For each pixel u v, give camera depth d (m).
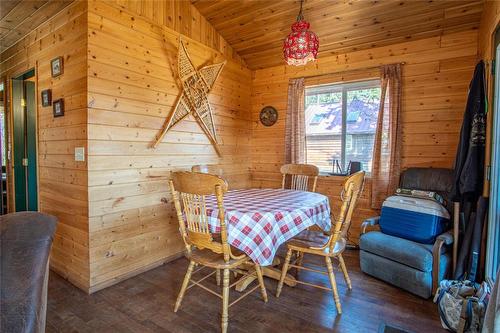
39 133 2.78
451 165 2.89
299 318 1.93
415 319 1.93
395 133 3.07
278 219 1.88
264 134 4.17
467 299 1.74
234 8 3.19
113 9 2.42
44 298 0.90
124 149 2.52
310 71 3.74
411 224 2.44
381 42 3.21
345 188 1.96
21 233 0.88
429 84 2.99
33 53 2.88
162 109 2.86
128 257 2.56
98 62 2.32
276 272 2.49
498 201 2.04
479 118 2.24
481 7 2.53
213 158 3.53
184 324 1.87
